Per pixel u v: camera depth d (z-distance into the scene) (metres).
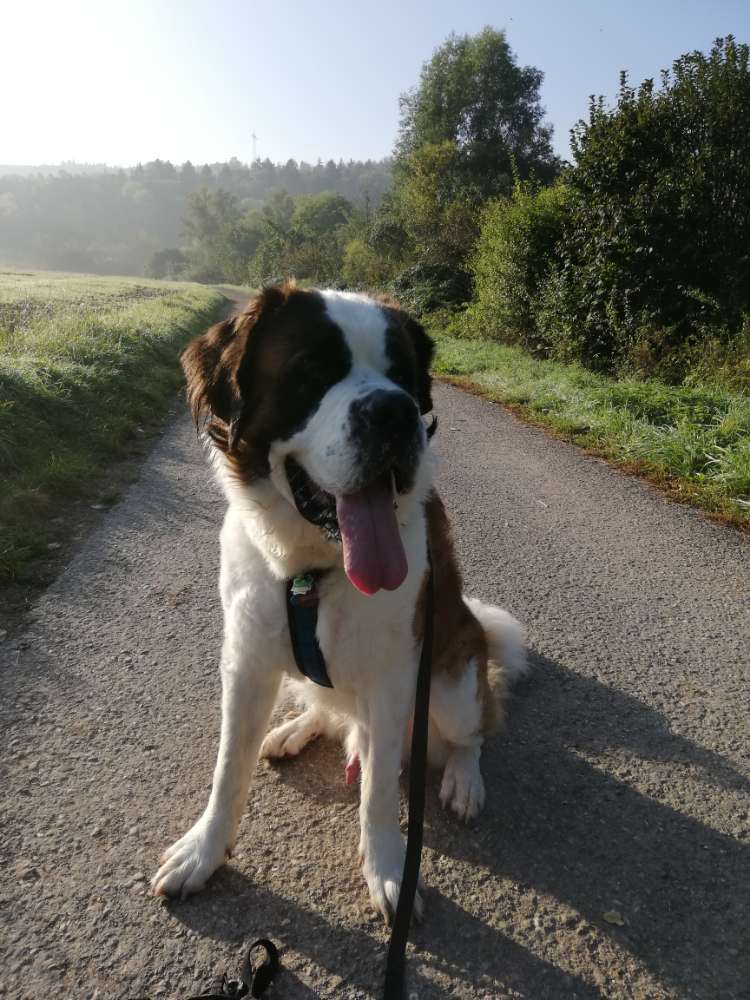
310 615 0.84
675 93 4.55
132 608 1.42
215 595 1.49
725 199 4.36
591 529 2.03
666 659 1.34
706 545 1.93
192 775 0.98
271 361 0.86
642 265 4.50
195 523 1.91
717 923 0.80
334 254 19.00
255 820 0.92
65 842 0.86
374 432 0.78
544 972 0.74
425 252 10.79
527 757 1.06
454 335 7.47
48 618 1.36
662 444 2.73
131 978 0.71
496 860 0.88
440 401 4.08
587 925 0.79
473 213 9.93
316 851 0.88
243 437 0.88
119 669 1.21
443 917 0.80
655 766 1.05
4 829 0.87
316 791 0.98
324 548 0.84
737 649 1.38
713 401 3.28
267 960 0.73
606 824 0.94
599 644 1.39
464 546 1.86
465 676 0.97
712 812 0.96
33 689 1.14
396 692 0.85
